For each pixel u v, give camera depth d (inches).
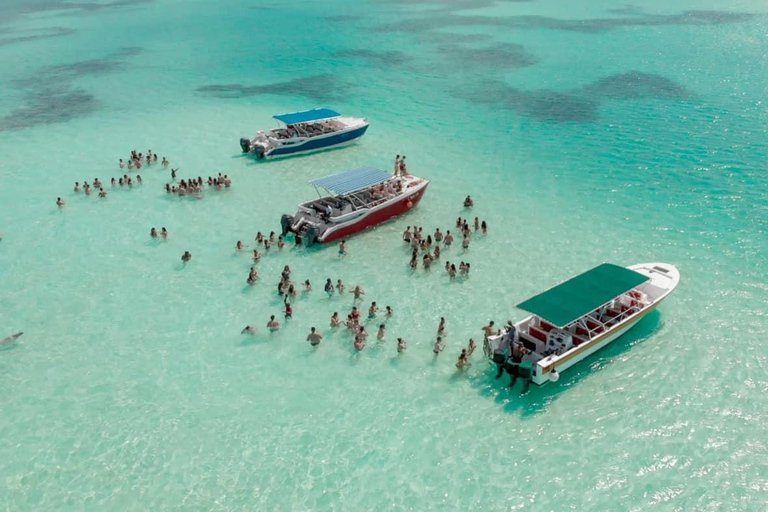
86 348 826.2
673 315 855.1
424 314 882.8
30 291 954.1
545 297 774.5
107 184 1347.2
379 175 1157.1
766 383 727.7
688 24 3100.4
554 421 688.4
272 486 617.0
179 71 2422.5
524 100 1909.4
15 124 1795.0
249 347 826.2
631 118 1705.2
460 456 647.8
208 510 591.2
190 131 1706.4
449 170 1393.9
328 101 1971.0
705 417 684.1
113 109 1926.7
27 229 1146.0
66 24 3720.5
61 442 671.8
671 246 1035.9
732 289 909.8
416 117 1786.4
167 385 757.9
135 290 956.6
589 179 1318.9
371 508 590.6
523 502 592.1
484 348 768.9
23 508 593.6
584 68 2267.5
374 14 3804.1
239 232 1132.5
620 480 611.8
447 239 1050.7
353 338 836.6
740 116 1674.5
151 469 637.9
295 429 689.0
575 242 1060.5
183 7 4404.5
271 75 2331.4
